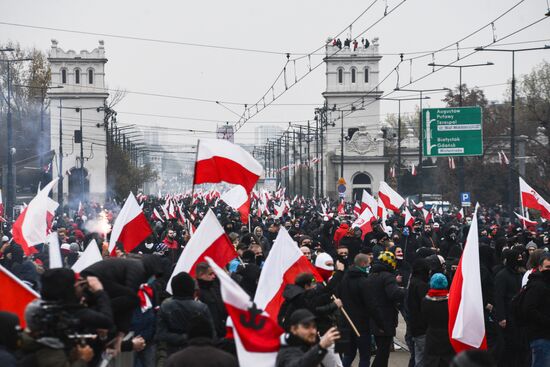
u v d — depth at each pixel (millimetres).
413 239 40719
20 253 32469
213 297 19312
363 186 172500
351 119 182125
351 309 23453
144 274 16188
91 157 176375
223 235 20609
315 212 77250
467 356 10102
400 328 36344
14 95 161625
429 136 73062
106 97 178250
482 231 43188
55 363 12656
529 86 117688
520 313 20531
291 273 19312
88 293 14375
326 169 173500
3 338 12883
